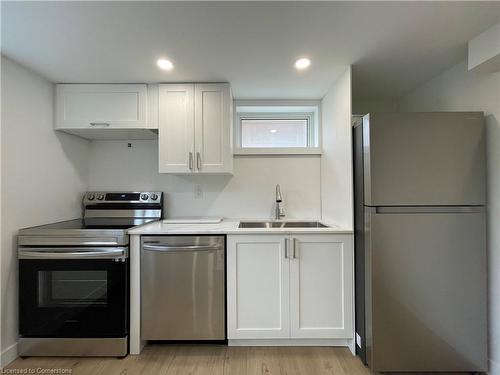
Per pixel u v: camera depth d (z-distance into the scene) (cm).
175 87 227
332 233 198
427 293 172
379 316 172
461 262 172
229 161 229
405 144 172
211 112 228
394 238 172
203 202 271
